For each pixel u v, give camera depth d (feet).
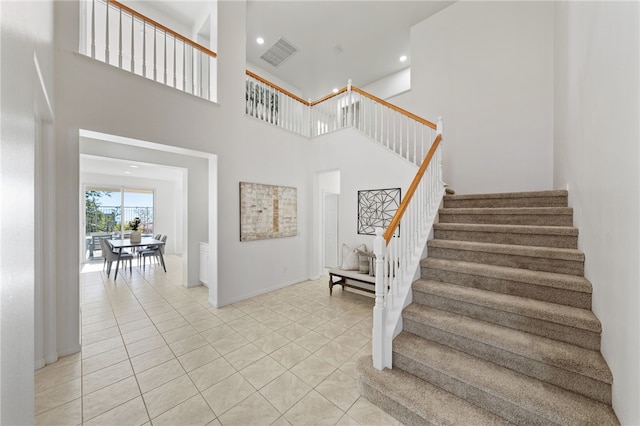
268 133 14.60
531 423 4.43
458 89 14.26
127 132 9.17
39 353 7.26
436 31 15.05
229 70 12.67
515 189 12.56
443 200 10.88
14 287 2.54
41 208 7.41
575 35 7.49
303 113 17.29
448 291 6.75
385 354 6.21
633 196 3.70
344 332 9.53
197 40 15.60
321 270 19.34
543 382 4.86
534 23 12.16
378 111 17.31
